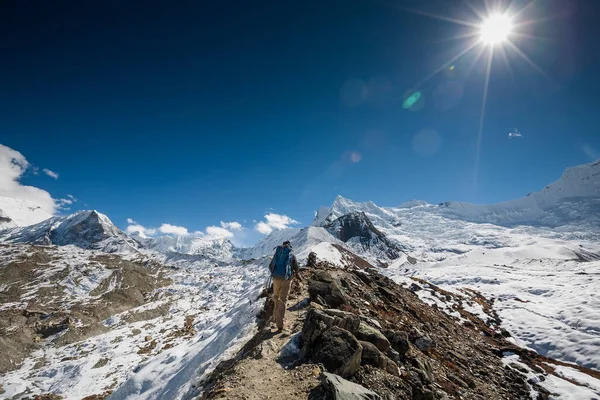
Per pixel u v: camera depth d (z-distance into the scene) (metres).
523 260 132.00
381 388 6.90
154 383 17.22
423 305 25.72
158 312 97.50
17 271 124.88
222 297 109.62
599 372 19.77
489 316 32.72
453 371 12.39
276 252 10.41
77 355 62.28
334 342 7.45
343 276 19.53
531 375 16.39
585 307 32.16
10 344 66.19
